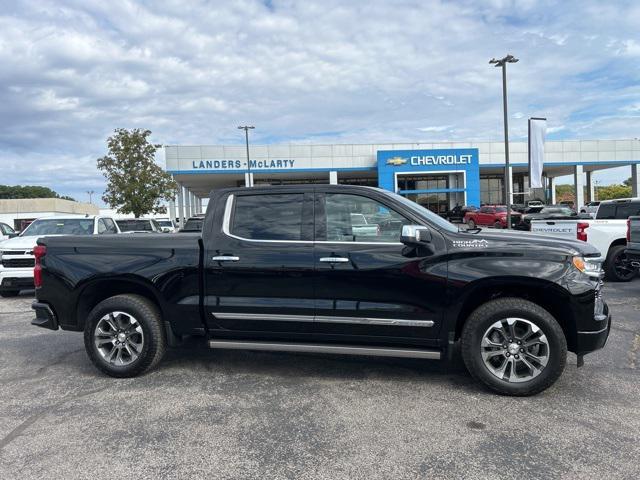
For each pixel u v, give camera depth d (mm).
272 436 3584
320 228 4547
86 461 3258
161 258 4750
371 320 4355
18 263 10047
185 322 4742
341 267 4379
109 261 4852
